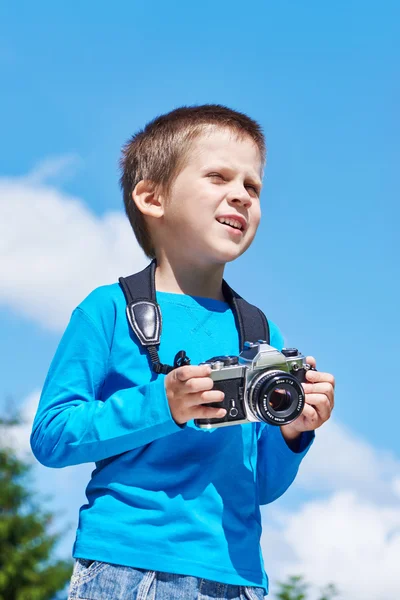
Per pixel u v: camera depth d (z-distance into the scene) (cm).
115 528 260
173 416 254
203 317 301
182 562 255
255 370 263
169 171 310
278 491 295
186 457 273
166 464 271
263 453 298
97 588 255
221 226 298
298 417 278
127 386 283
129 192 332
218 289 317
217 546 262
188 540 260
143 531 259
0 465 2061
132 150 334
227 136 309
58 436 268
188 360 275
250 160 310
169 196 309
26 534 1947
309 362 280
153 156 318
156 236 316
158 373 281
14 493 2011
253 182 310
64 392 279
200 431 275
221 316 306
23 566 1883
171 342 291
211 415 255
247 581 264
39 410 282
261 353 265
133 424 257
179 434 273
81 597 256
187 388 250
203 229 298
